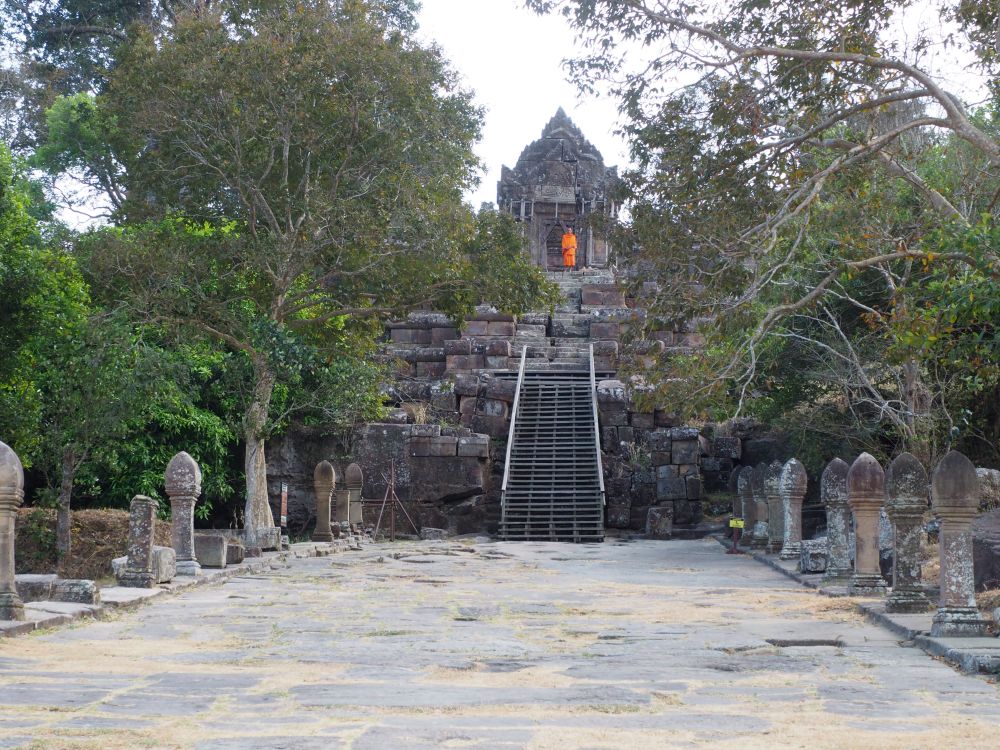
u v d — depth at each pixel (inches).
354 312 956.0
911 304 546.3
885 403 882.8
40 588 478.9
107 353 813.2
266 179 936.9
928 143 833.5
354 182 922.1
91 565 792.3
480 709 261.1
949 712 261.4
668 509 1251.2
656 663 344.2
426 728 237.1
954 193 718.5
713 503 1328.7
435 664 337.7
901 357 543.2
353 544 1012.5
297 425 1296.8
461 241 935.0
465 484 1290.6
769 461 1354.6
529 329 1700.3
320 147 892.6
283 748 216.4
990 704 272.7
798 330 976.9
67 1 1718.8
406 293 938.1
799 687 297.9
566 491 1243.8
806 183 597.9
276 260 882.8
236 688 290.7
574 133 2256.4
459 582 671.8
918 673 325.1
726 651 377.1
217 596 574.2
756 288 605.9
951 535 390.0
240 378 960.3
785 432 1135.0
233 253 894.4
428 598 569.9
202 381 1143.0
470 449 1295.5
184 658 353.4
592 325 1676.9
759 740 227.5
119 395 815.7
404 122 885.8
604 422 1376.7
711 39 615.8
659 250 637.3
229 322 917.8
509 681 306.8
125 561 587.8
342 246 888.3
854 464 563.8
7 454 409.1
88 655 356.2
